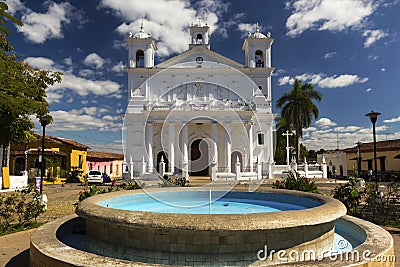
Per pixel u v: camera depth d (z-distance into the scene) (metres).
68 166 34.81
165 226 4.36
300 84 39.75
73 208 13.73
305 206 7.47
